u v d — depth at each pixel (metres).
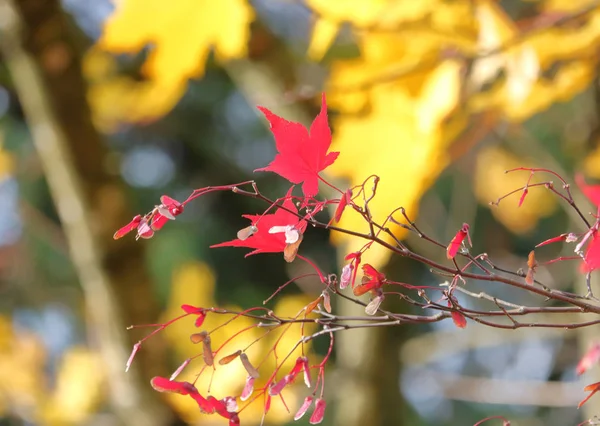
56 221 4.02
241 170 4.43
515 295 3.48
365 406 2.55
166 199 1.33
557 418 4.14
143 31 1.67
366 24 1.67
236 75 2.47
